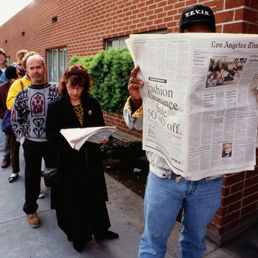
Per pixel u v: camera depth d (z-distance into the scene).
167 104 1.22
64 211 2.09
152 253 1.54
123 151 3.99
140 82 1.34
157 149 1.40
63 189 2.05
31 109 2.43
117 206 2.94
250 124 1.27
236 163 1.30
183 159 1.19
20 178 3.71
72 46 6.81
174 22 3.72
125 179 3.73
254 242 2.35
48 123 2.09
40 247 2.26
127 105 1.55
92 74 3.58
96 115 2.19
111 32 5.17
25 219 2.69
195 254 1.62
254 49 1.09
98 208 2.20
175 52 1.07
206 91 1.13
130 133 5.22
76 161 2.03
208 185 1.42
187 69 1.06
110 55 3.34
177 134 1.19
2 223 2.61
